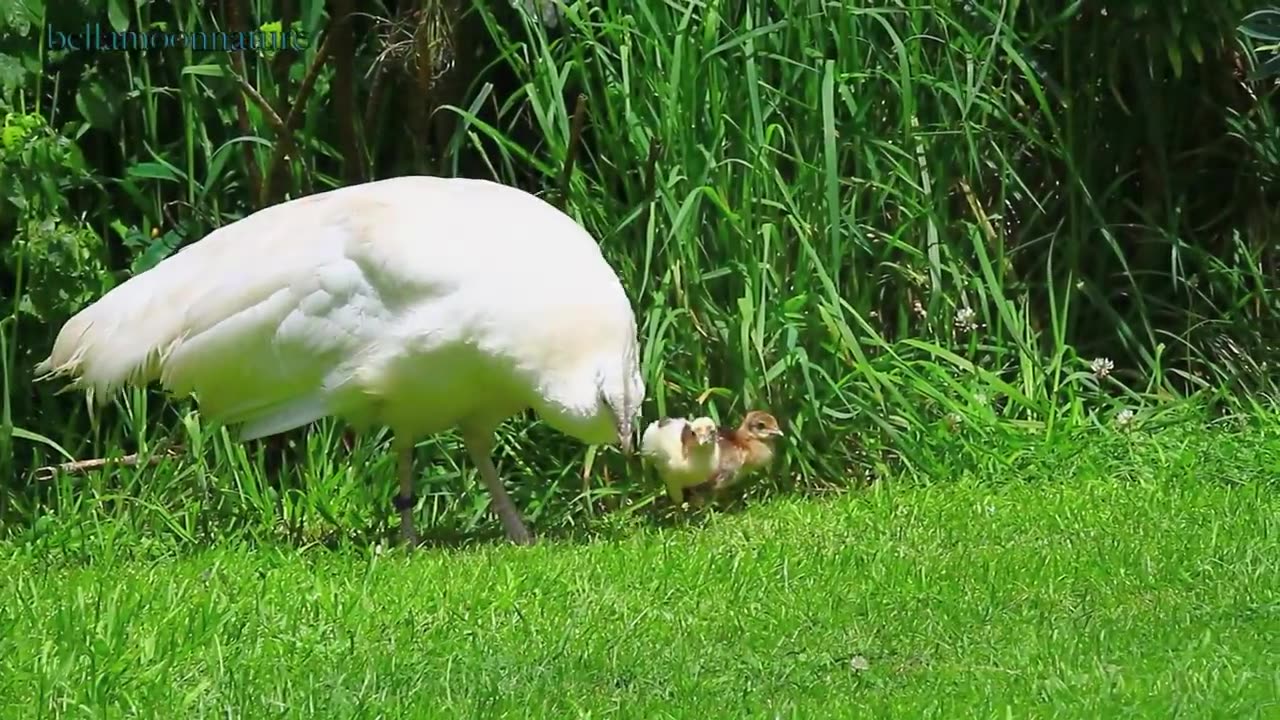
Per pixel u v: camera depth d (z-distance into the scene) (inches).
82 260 449.4
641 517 437.7
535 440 463.8
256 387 384.5
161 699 258.7
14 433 443.8
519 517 410.0
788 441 450.0
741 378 450.0
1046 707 256.1
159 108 492.4
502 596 324.8
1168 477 431.2
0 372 463.2
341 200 387.5
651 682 274.4
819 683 273.4
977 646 293.6
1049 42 519.8
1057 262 513.0
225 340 380.2
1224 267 507.2
